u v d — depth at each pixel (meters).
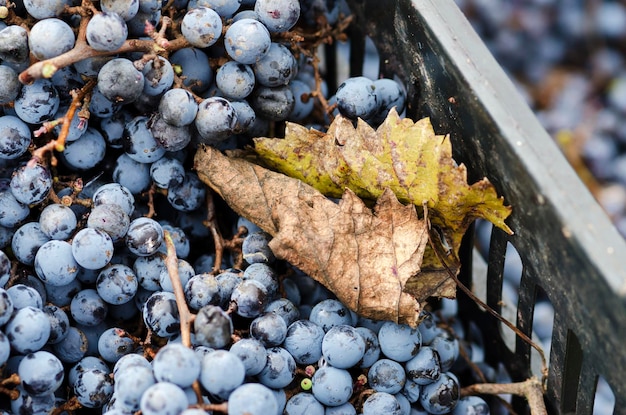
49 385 0.48
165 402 0.45
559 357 0.51
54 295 0.52
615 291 0.46
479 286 0.59
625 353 0.47
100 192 0.52
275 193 0.53
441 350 0.53
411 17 0.54
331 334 0.50
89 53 0.50
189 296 0.50
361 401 0.52
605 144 0.74
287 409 0.50
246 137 0.56
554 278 0.49
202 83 0.53
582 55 0.77
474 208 0.51
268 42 0.52
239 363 0.47
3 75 0.50
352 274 0.52
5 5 0.51
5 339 0.47
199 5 0.53
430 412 0.53
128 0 0.50
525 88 0.78
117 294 0.51
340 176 0.53
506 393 0.54
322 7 0.58
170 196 0.54
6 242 0.52
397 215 0.52
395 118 0.52
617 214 0.72
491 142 0.50
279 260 0.55
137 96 0.50
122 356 0.51
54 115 0.52
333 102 0.57
